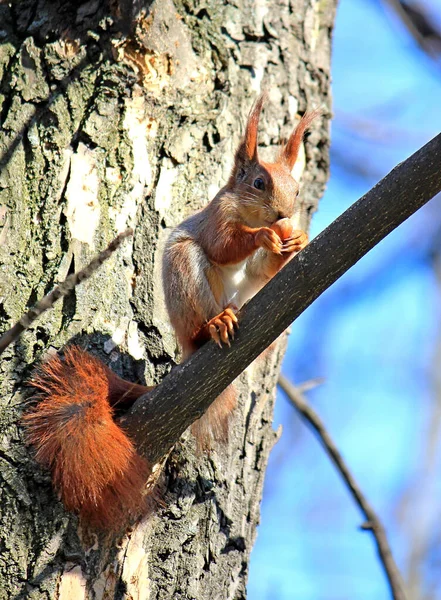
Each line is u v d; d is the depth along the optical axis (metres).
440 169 6.96
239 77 10.53
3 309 8.22
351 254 7.16
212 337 7.45
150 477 8.12
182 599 8.34
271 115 10.70
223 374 7.48
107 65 9.40
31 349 8.08
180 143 9.76
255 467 9.43
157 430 7.63
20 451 7.70
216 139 10.08
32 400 7.89
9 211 8.62
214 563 8.67
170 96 9.75
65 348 8.20
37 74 9.19
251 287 9.75
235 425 9.30
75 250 8.64
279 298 7.30
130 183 9.26
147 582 8.17
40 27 9.31
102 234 8.88
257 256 9.66
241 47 10.64
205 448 8.77
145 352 8.79
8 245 8.48
